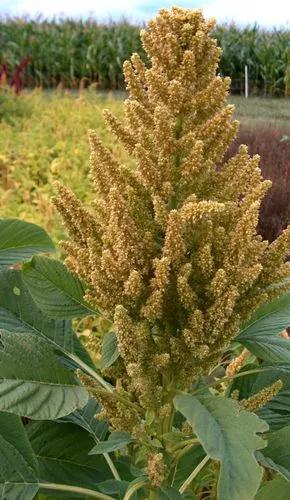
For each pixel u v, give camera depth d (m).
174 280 0.82
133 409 0.91
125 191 0.85
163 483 0.88
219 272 0.78
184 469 1.12
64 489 0.92
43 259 0.95
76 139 5.05
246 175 0.85
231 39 10.34
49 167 4.34
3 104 6.21
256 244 0.82
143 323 0.83
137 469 0.95
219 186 0.86
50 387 0.82
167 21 0.85
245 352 1.18
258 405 0.93
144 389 0.84
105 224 0.88
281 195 3.51
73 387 0.84
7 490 0.88
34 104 6.56
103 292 0.83
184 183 0.83
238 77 10.39
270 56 10.01
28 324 1.05
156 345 0.86
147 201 0.86
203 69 0.86
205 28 0.84
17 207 3.42
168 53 0.84
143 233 0.84
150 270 0.83
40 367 0.83
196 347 0.82
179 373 0.88
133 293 0.80
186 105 0.84
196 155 0.81
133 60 0.88
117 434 0.90
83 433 1.10
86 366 1.02
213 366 0.95
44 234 1.15
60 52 10.26
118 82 10.23
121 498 0.95
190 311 0.82
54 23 10.80
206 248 0.80
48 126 5.50
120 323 0.81
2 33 10.64
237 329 0.84
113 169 0.86
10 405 0.78
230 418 0.76
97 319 2.14
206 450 0.71
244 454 0.72
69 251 0.88
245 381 1.08
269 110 8.53
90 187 3.86
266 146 5.00
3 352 0.83
